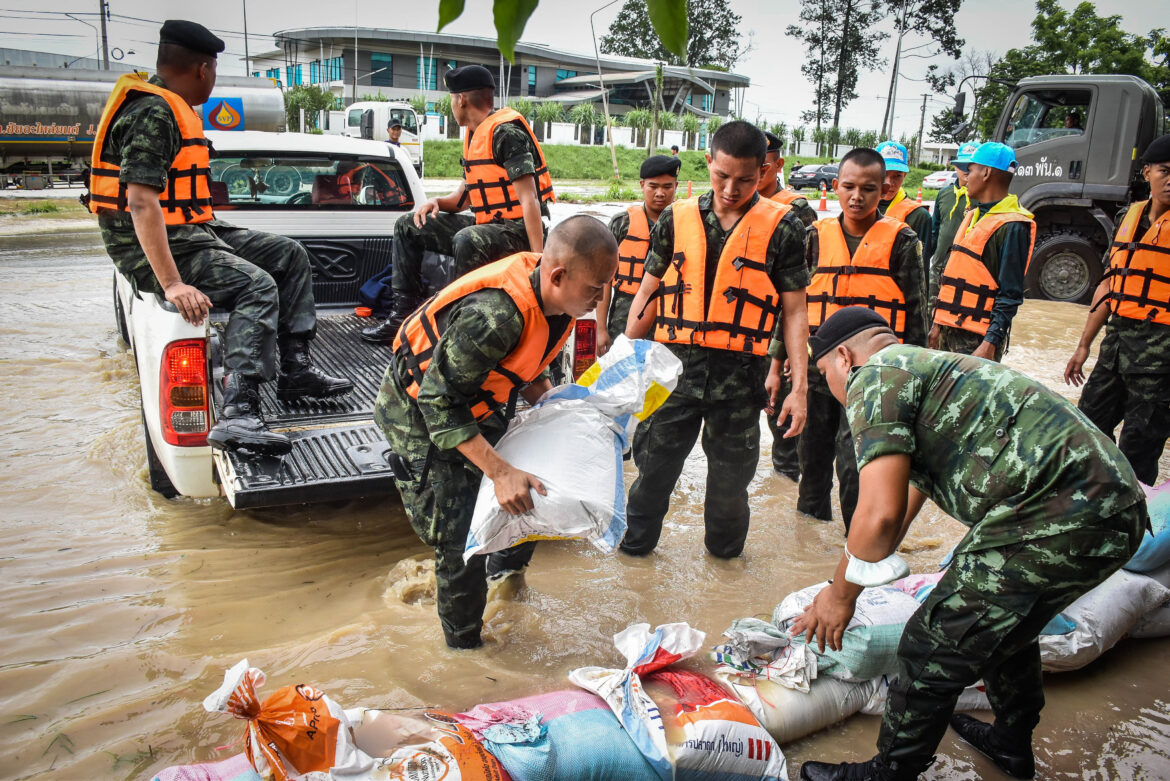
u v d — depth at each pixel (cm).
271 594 332
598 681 240
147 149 322
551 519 243
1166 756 261
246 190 532
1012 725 247
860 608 274
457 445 241
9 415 521
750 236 323
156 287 351
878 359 223
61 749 240
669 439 350
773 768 231
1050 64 2880
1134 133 988
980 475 209
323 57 5034
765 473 498
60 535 372
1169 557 330
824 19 5459
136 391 576
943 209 595
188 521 394
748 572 367
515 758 204
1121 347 435
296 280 397
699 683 247
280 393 403
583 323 438
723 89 5766
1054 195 1041
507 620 318
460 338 235
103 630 300
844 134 5412
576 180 3722
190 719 255
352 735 197
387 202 573
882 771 232
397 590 335
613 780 214
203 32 352
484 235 440
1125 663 314
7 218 1587
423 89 4762
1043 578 204
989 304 451
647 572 364
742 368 339
